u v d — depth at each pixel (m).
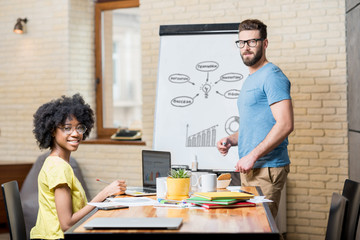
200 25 4.51
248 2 5.06
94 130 6.29
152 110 5.51
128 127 6.22
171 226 1.79
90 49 6.24
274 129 2.97
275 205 3.06
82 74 6.16
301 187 4.95
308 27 4.88
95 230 1.80
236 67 4.39
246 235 1.72
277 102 3.00
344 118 4.80
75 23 6.08
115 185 2.52
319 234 4.90
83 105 2.66
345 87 4.79
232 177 4.27
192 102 4.46
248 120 3.15
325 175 4.87
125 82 6.27
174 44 4.54
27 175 5.63
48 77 6.15
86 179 5.85
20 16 6.30
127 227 1.80
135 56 6.20
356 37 4.43
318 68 4.86
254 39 3.15
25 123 6.30
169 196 2.49
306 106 4.91
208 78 4.44
